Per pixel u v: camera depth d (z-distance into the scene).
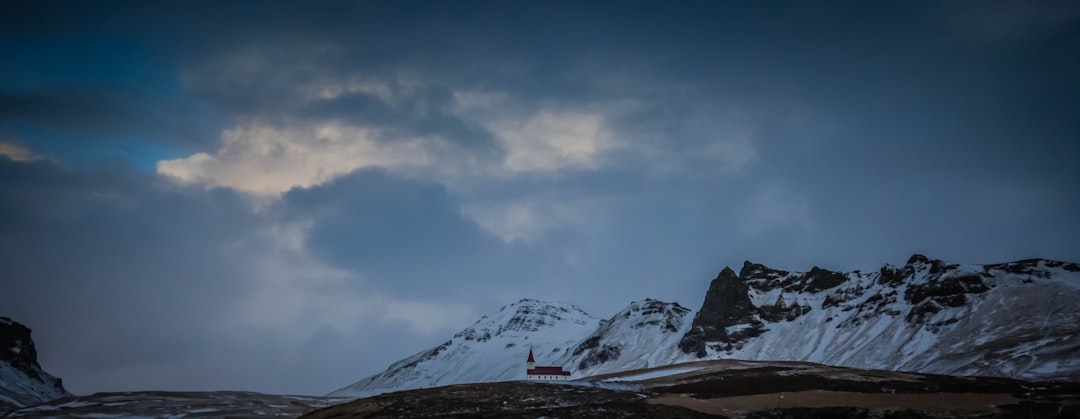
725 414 169.38
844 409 167.62
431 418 176.75
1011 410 161.62
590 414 173.25
